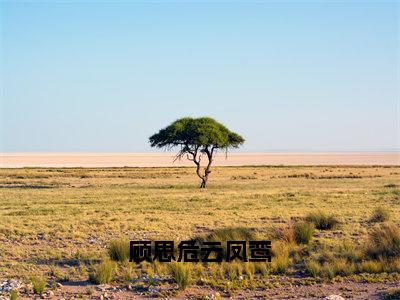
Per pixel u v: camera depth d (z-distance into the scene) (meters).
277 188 60.66
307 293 16.08
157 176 89.69
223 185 67.94
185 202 42.78
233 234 23.67
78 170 107.81
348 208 37.16
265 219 31.52
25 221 31.28
